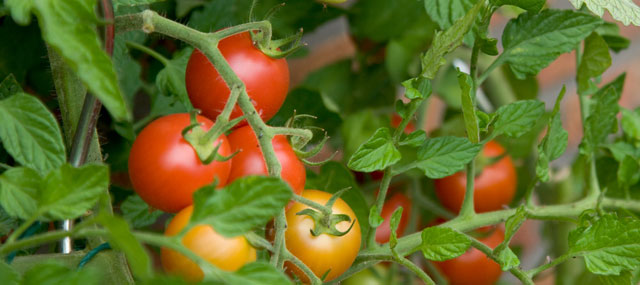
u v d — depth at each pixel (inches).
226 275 19.5
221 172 21.8
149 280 18.5
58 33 18.7
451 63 31.2
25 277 18.7
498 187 29.2
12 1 18.9
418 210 30.0
